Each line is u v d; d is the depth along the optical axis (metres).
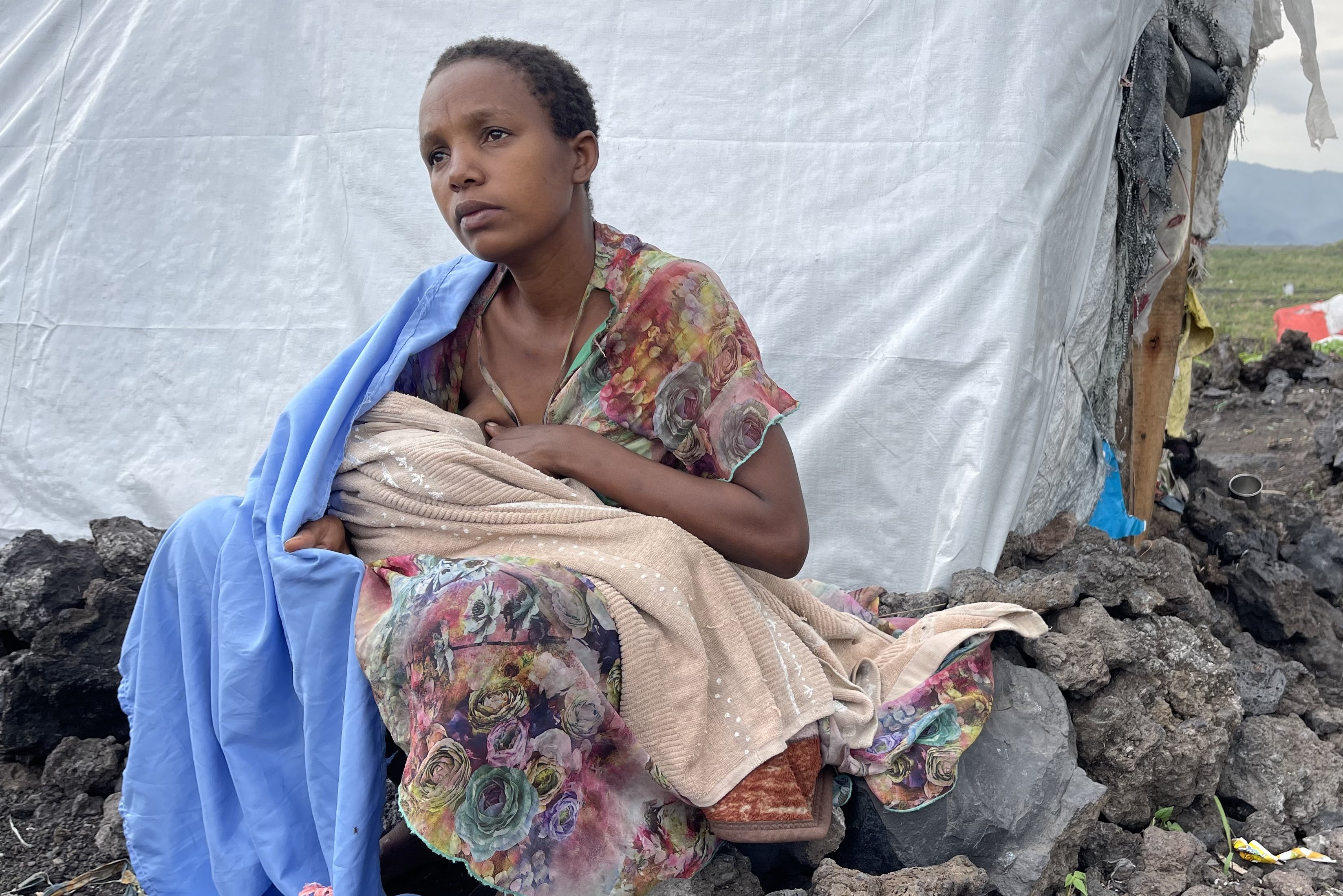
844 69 3.24
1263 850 2.47
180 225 3.57
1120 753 2.43
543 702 1.71
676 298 2.03
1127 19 3.26
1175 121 3.78
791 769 1.93
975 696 2.22
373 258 3.44
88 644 2.73
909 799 2.06
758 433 2.00
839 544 3.14
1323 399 7.57
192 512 2.13
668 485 1.97
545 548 1.92
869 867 2.13
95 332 3.55
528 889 1.71
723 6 3.34
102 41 3.66
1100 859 2.36
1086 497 3.48
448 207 1.95
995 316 3.02
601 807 1.79
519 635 1.69
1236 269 40.38
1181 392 4.82
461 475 1.95
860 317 3.15
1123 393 3.89
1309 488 5.96
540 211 1.92
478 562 1.75
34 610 2.81
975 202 3.07
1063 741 2.26
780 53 3.29
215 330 3.51
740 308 3.21
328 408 2.13
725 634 1.92
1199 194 4.44
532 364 2.17
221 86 3.58
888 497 3.10
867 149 3.20
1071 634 2.60
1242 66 3.99
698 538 2.00
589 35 3.41
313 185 3.52
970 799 2.12
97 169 3.61
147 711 2.10
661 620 1.84
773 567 2.04
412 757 1.67
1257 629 3.54
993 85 3.11
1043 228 3.03
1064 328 3.27
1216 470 4.77
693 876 1.87
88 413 3.53
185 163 3.58
